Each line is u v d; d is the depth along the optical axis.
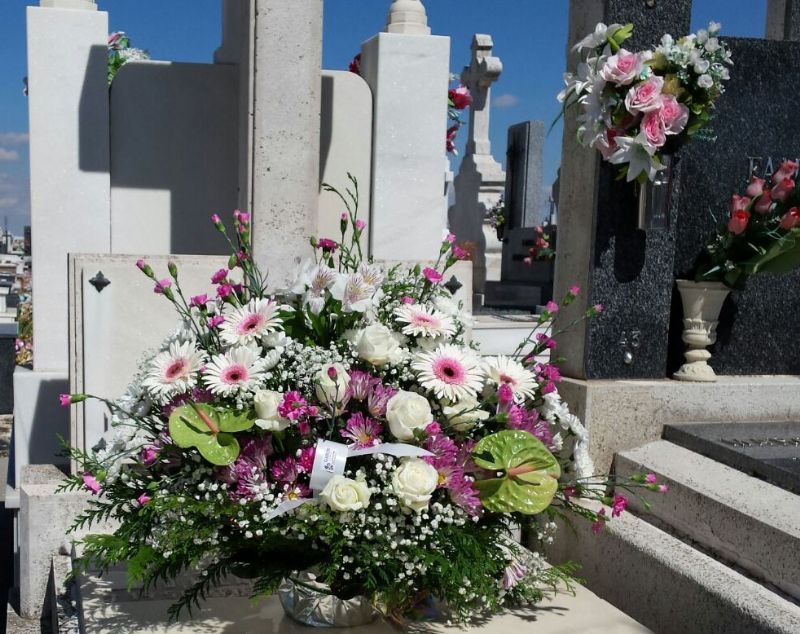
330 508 1.96
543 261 10.58
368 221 5.18
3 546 5.12
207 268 3.46
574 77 3.21
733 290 3.62
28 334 6.11
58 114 4.41
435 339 2.22
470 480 2.03
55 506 3.41
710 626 2.38
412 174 5.16
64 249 4.46
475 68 12.49
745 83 3.54
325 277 2.21
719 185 3.54
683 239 3.52
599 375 3.37
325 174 5.07
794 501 2.63
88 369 3.35
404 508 1.95
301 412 1.96
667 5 3.28
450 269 3.76
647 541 2.72
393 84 5.06
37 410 4.15
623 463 3.22
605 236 3.31
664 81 3.11
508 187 11.75
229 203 4.88
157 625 2.32
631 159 3.11
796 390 3.49
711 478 2.89
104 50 4.44
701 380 3.44
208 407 2.05
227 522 2.04
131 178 4.73
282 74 3.73
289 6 3.71
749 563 2.58
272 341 2.15
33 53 4.35
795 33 4.27
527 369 2.38
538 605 2.55
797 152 3.64
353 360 2.14
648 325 3.43
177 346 2.21
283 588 2.29
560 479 2.45
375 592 2.06
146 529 2.11
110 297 3.35
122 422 2.31
